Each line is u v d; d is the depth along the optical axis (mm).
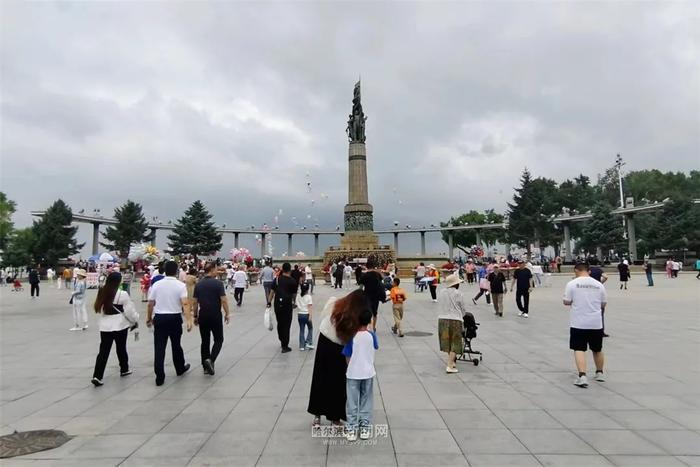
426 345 11719
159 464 4887
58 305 24516
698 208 62188
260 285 39625
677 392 7391
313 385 5961
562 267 62094
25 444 5488
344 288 33688
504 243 95875
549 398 7121
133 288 38656
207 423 6156
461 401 6992
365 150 50031
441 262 55156
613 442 5363
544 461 4852
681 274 50375
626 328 13953
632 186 93812
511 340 12297
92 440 5598
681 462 4824
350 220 49562
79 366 9867
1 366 9891
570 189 100562
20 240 68125
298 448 5266
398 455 5039
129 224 77500
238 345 12141
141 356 10930
